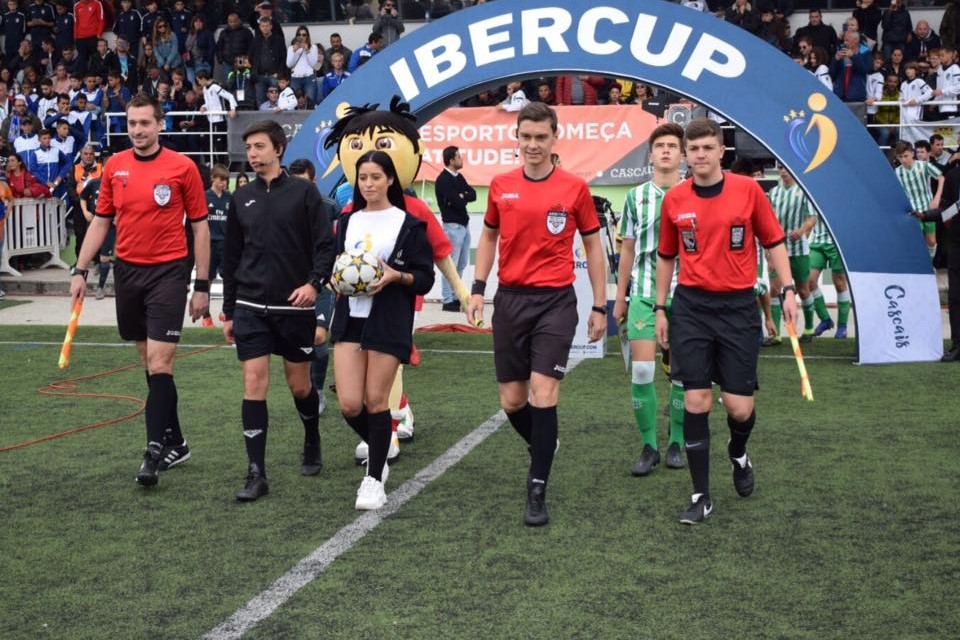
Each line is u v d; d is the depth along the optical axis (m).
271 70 17.58
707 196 5.21
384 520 5.41
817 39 16.67
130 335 6.31
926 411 7.80
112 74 18.25
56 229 17.23
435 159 15.31
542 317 5.34
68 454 6.84
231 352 10.66
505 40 9.95
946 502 5.64
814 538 5.09
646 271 6.18
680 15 9.72
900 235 9.77
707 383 5.32
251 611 4.28
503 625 4.12
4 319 13.25
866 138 9.67
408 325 5.58
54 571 4.75
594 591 4.45
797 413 7.77
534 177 5.32
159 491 5.98
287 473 6.32
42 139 17.41
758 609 4.26
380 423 5.60
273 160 5.74
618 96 15.84
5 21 20.83
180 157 6.11
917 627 4.08
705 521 5.35
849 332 12.01
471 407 8.09
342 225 5.66
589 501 5.71
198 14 19.27
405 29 19.30
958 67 15.77
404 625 4.12
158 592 4.49
